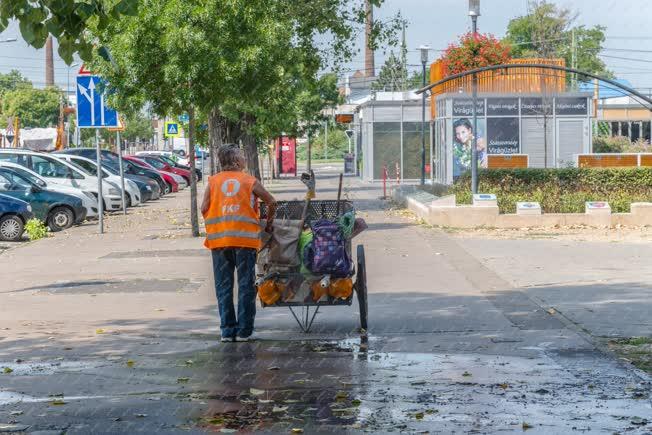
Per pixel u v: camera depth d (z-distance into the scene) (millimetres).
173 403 9438
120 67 27422
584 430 8305
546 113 52125
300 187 62531
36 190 34094
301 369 10922
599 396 9484
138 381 10414
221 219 12602
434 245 25281
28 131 86688
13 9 10422
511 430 8312
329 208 13516
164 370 10961
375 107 65938
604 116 80000
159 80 28125
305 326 13508
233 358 11617
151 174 56625
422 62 50750
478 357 11461
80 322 14430
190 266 21328
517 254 23297
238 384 10195
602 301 15750
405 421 8648
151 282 18797
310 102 65812
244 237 12586
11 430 8570
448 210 31516
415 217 35562
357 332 13305
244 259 12617
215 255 12719
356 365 11102
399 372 10695
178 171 66938
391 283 18156
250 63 28250
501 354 11625
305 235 13133
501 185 36344
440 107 55625
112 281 19062
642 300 15805
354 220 13227
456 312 14805
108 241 27938
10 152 41125
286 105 44750
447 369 10805
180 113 29016
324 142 141250
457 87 53469
